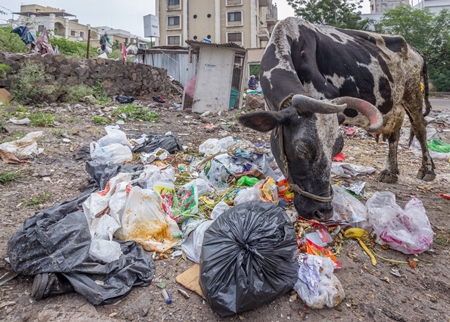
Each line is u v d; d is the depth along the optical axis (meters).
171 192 3.22
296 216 3.12
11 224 2.99
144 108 9.66
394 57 4.10
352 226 3.08
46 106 8.61
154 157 4.77
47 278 2.13
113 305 2.14
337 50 3.64
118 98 10.73
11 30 13.41
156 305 2.17
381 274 2.60
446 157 6.07
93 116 7.92
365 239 3.01
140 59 16.91
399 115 4.36
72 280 2.16
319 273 2.32
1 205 3.35
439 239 3.12
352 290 2.39
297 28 3.43
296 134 2.28
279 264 2.14
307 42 3.40
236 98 11.58
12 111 7.14
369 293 2.38
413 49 4.68
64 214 2.78
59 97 9.40
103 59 10.98
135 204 2.79
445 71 26.66
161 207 2.94
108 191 2.99
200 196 3.46
